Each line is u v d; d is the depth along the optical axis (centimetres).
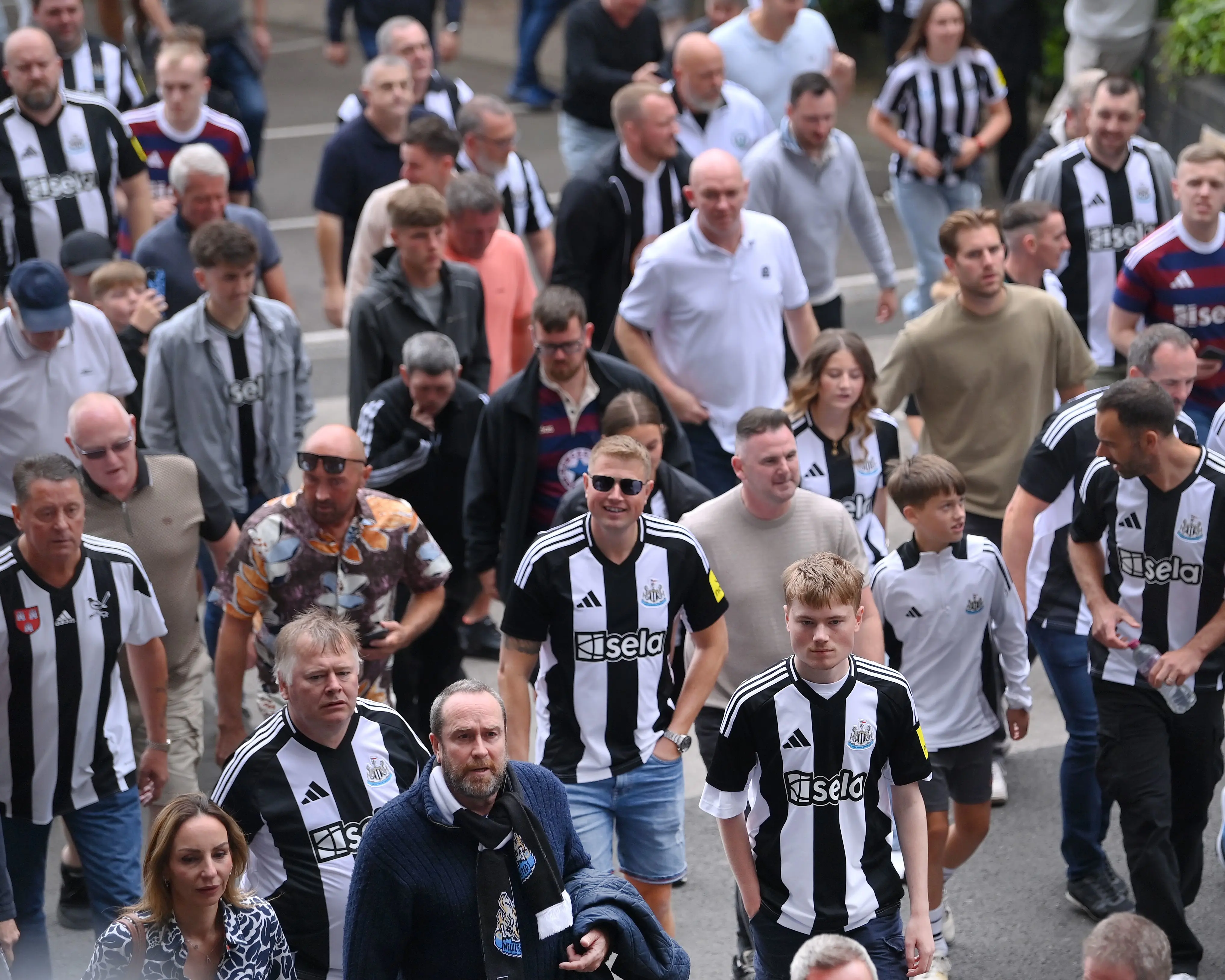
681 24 5531
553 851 1602
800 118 3234
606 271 3209
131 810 2081
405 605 2481
